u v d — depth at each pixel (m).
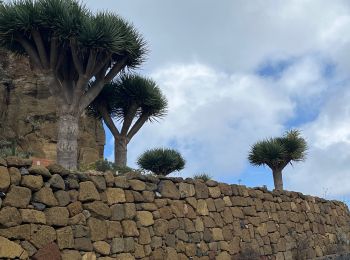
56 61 13.10
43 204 7.85
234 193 12.99
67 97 13.19
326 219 17.56
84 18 13.04
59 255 7.84
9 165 7.52
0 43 13.48
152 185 10.38
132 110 15.64
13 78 28.20
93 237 8.55
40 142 26.77
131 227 9.42
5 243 7.10
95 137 29.17
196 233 11.12
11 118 26.94
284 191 15.52
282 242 14.34
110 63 14.38
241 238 12.60
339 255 16.38
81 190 8.62
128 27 14.34
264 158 18.78
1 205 7.20
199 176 22.61
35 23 12.68
